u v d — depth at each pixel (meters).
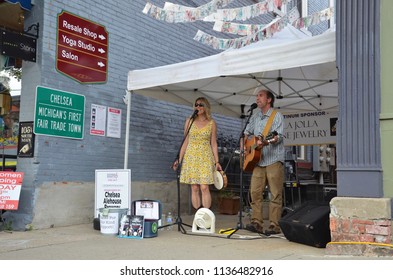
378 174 4.29
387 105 4.34
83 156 6.76
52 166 6.27
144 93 7.16
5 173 5.85
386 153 4.32
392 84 4.33
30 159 6.07
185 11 6.09
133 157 7.71
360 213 4.29
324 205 5.05
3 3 6.07
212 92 7.81
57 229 6.12
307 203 5.28
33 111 6.09
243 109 8.95
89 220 6.80
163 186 8.32
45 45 6.21
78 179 6.67
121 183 6.09
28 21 6.28
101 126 7.10
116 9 7.44
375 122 4.36
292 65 5.14
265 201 8.48
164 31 8.55
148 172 8.02
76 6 6.70
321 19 6.09
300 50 5.09
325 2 11.41
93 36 6.97
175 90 7.57
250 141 5.94
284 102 8.47
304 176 11.98
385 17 4.41
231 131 10.56
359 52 4.49
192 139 6.10
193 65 6.02
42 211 6.11
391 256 4.08
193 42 9.36
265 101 5.97
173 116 8.76
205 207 6.09
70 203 6.52
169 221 6.77
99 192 6.21
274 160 5.81
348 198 4.36
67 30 6.54
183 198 8.78
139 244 5.00
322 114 9.14
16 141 6.45
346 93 4.53
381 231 4.18
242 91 7.78
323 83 7.17
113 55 7.35
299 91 7.60
